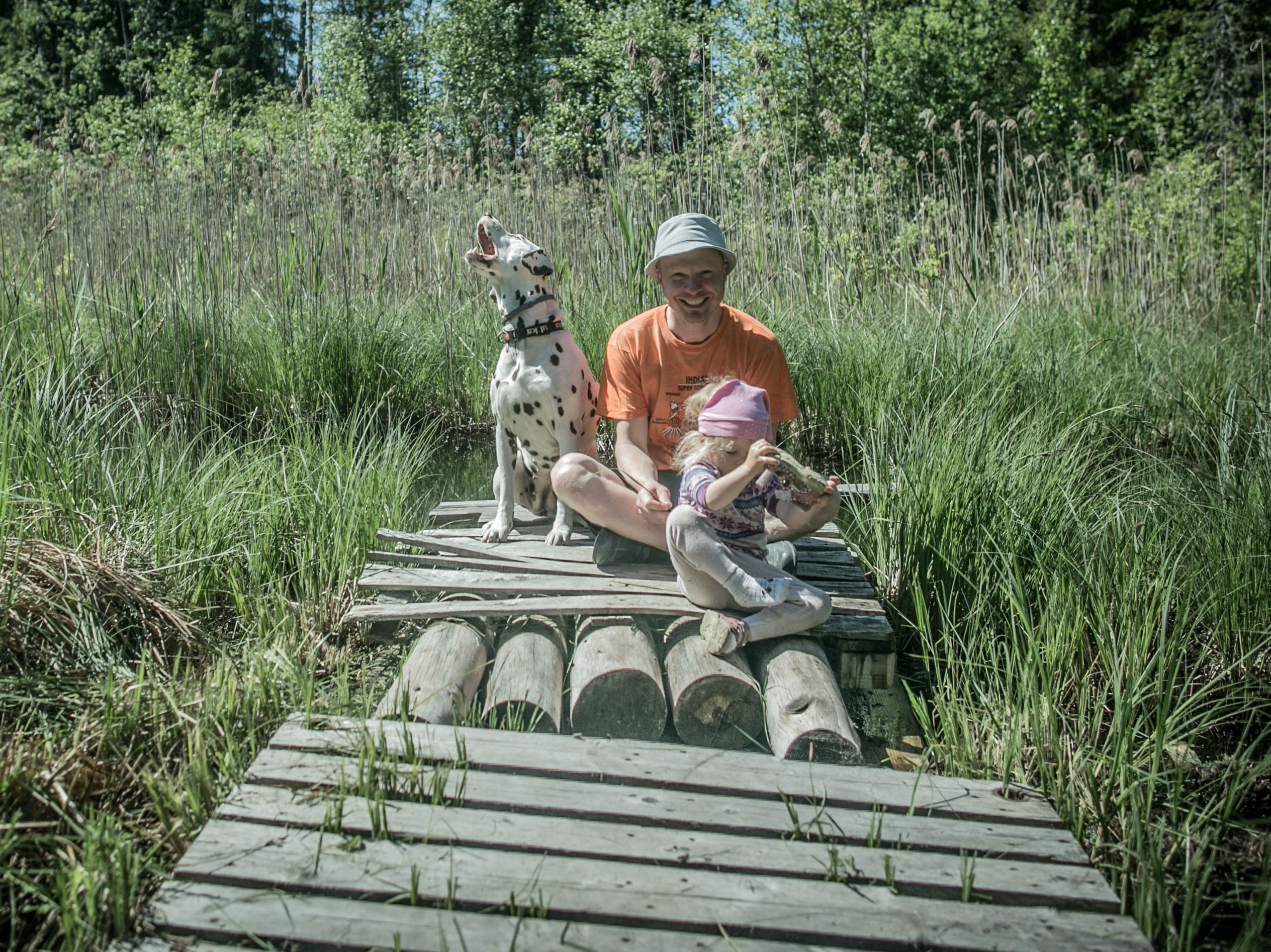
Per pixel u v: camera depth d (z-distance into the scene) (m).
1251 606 3.45
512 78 23.52
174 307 6.22
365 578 3.60
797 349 6.59
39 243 6.59
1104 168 17.86
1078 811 2.57
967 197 9.05
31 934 1.99
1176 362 6.72
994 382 5.82
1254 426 4.95
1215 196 12.21
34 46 27.50
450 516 4.51
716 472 3.22
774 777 2.49
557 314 3.93
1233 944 2.19
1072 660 3.26
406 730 2.48
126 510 3.95
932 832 2.29
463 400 7.08
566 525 3.96
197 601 3.64
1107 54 24.12
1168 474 4.65
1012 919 2.00
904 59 18.28
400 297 8.40
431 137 8.93
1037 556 3.62
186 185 7.70
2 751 2.40
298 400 6.34
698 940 1.88
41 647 3.00
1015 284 8.11
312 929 1.85
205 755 2.48
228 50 29.41
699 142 7.95
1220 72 20.11
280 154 8.78
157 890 2.00
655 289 6.67
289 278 7.10
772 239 7.95
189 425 5.98
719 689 2.86
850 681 3.27
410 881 1.99
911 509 3.99
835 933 1.91
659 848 2.15
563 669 3.09
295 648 3.41
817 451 6.30
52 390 4.94
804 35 16.47
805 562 3.84
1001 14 20.36
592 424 4.05
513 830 2.19
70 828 2.24
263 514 4.20
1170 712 3.14
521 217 8.45
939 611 3.78
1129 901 2.29
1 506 3.38
